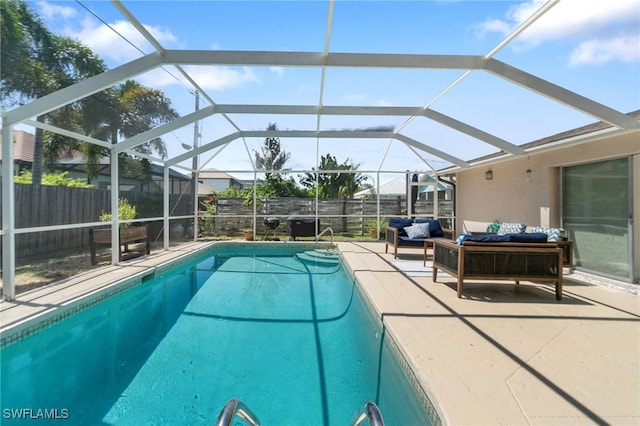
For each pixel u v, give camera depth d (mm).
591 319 3844
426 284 5551
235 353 3562
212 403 2707
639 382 2480
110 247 7258
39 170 5996
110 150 6723
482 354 2930
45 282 5375
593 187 5992
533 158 7363
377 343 3822
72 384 3004
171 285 6488
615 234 5559
